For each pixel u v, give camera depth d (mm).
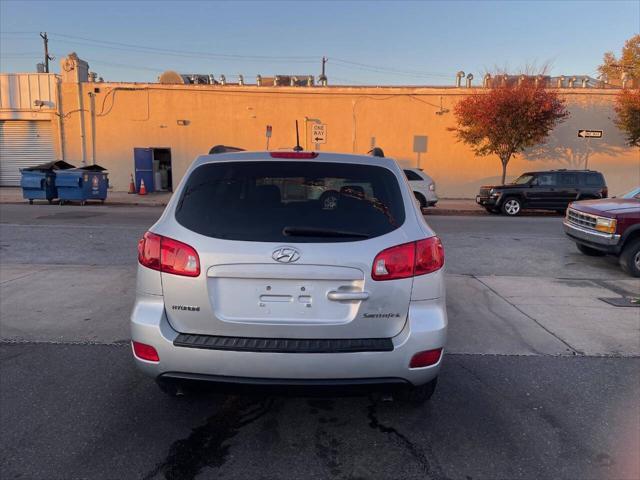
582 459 2957
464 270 8289
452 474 2805
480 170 25125
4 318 5457
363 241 2859
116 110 25250
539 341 4965
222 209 2979
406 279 2879
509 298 6543
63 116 25266
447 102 24594
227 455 2967
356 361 2768
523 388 3910
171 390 3428
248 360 2766
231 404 3596
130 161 25594
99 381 3939
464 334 5152
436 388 3889
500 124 21156
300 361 2746
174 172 25625
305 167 3111
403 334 2875
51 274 7496
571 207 9352
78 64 25094
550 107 20766
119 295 6402
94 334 4992
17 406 3523
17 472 2770
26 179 19141
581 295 6727
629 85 23703
